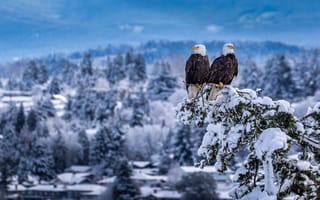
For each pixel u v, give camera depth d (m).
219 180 48.00
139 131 76.69
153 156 69.69
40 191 57.00
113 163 62.88
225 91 6.36
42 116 93.44
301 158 6.12
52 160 63.84
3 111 97.81
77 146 70.44
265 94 101.44
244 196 6.29
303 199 5.89
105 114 98.31
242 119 6.04
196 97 6.77
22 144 64.94
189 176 46.22
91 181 61.22
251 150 6.16
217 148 6.55
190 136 62.88
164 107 98.75
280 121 5.88
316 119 6.19
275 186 5.91
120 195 44.84
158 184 52.66
